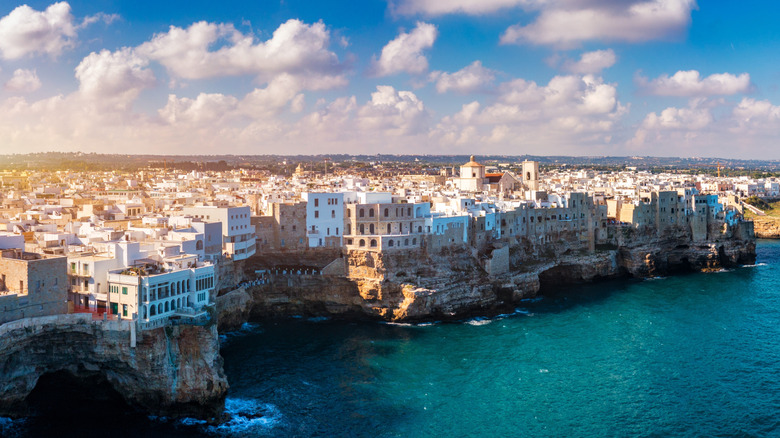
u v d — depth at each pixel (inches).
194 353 4136.3
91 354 4013.3
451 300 6392.7
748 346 5541.3
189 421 4045.3
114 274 4057.6
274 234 6589.6
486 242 7386.8
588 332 5959.6
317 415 4143.7
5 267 3873.0
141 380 4050.2
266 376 4771.2
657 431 3986.2
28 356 3860.7
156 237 5334.6
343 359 5152.6
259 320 6314.0
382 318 6304.1
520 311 6766.7
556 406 4323.3
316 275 6412.4
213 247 5689.0
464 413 4202.8
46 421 3973.9
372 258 6363.2
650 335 5861.2
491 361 5147.6
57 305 3966.5
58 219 6560.0
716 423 4099.4
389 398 4414.4
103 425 3951.8
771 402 4399.6
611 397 4466.0
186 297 4276.6
